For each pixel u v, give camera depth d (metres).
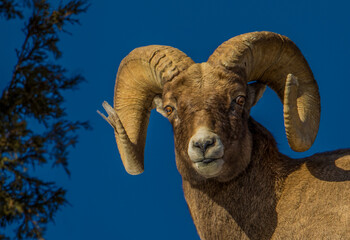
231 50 21.73
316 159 22.88
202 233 22.59
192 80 20.69
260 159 22.11
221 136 19.53
